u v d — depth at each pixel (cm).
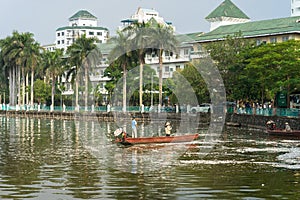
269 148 4044
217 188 2323
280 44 6344
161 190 2269
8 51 11275
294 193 2230
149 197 2131
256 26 10144
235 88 7244
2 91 13362
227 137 5159
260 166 2998
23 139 4919
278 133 5278
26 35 11256
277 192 2247
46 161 3173
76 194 2173
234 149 3962
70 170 2794
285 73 6034
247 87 7112
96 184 2389
